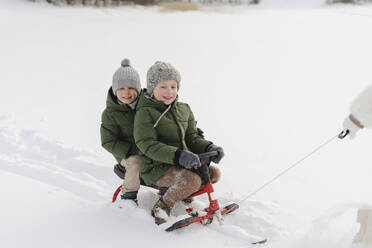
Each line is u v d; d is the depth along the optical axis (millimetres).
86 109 5660
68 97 6184
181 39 10930
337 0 20078
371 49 9664
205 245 2561
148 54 9156
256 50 9734
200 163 2619
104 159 4000
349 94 6387
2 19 12383
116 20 14289
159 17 15555
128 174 2975
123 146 2990
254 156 4211
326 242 2564
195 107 5805
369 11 17406
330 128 4992
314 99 6176
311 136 4750
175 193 2748
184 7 18625
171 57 8922
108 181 3602
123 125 3014
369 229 2408
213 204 2711
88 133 4754
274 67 8180
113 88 2975
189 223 2676
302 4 20359
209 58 8906
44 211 2926
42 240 2580
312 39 10969
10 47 9273
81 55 8945
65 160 3947
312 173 3793
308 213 3051
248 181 3641
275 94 6438
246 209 3066
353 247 2471
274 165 3988
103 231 2705
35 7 15281
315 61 8648
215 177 2979
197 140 2990
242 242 2592
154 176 2836
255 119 5348
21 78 7074
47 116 5285
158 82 2770
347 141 4566
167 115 2848
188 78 7352
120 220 2848
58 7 16016
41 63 8148
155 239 2621
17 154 3988
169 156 2652
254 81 7207
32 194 3156
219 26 13297
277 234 2715
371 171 3824
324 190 3447
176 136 2869
